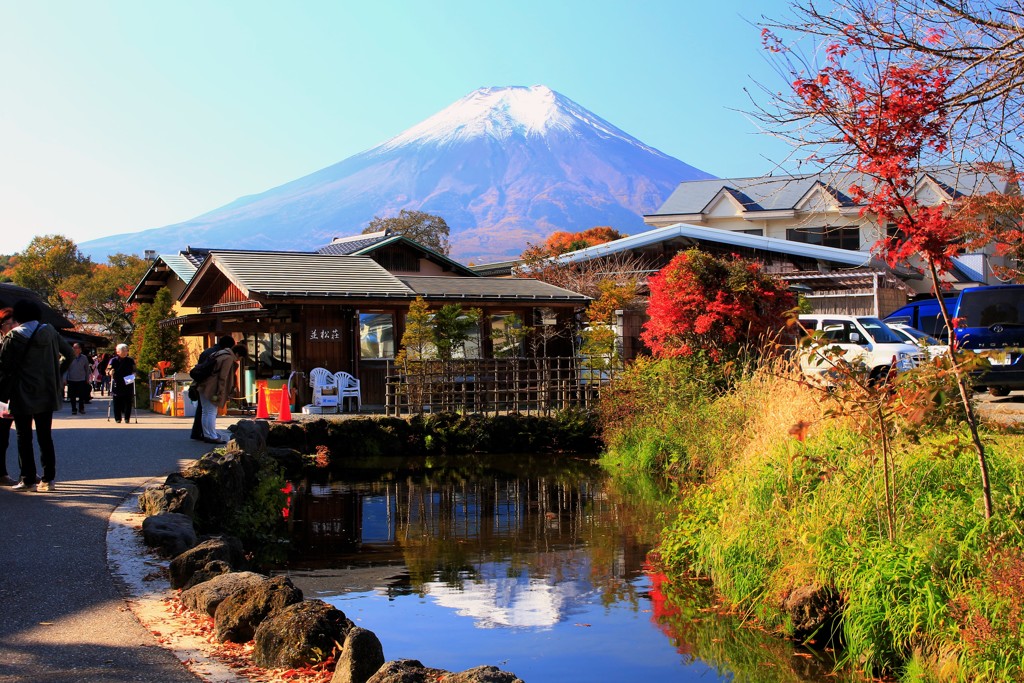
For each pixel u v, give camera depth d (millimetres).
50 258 61625
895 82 6418
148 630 5445
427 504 13156
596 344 20578
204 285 26438
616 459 16719
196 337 29750
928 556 6613
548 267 34406
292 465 16812
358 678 4684
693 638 7164
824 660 6730
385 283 24156
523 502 13227
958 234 7641
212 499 10227
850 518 7645
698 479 13898
